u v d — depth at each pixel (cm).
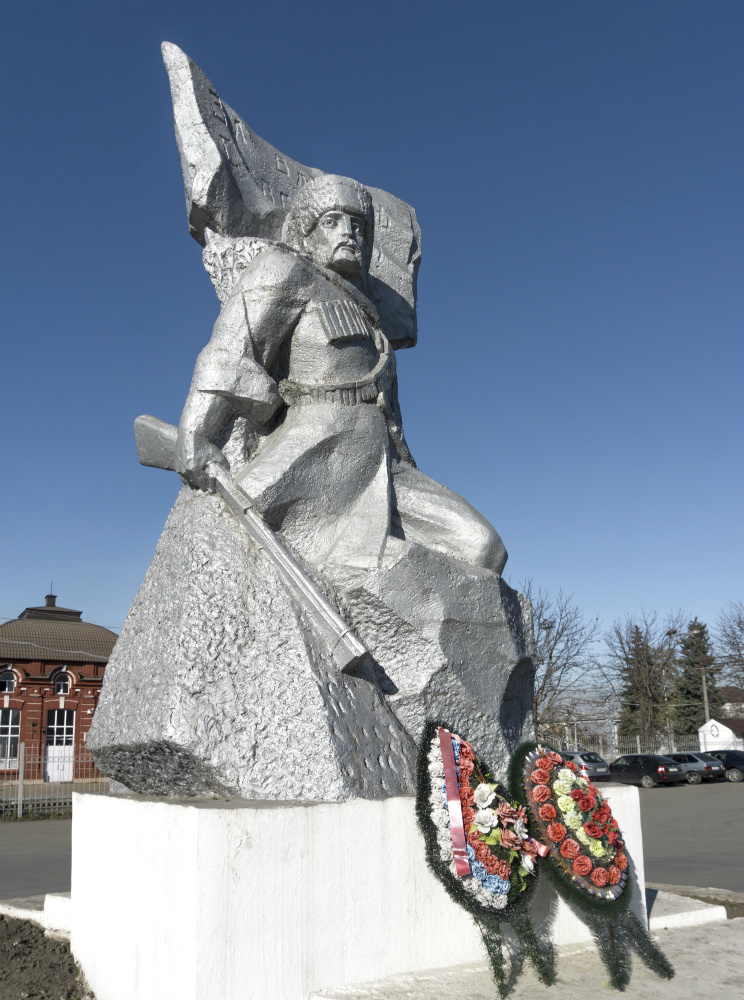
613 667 3919
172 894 269
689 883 708
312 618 362
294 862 273
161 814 285
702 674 4000
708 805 1630
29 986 344
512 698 443
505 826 303
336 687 346
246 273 443
